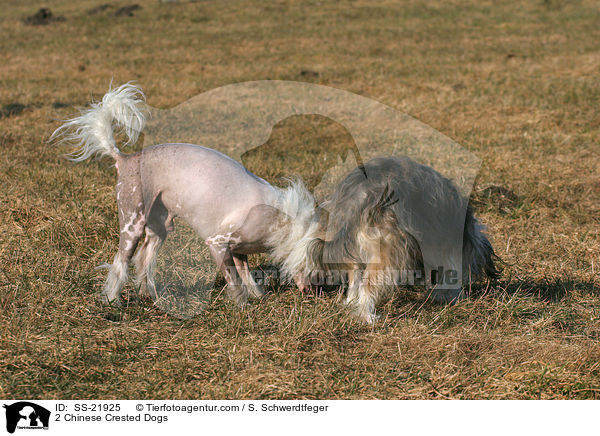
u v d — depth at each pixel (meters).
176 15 32.22
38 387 4.86
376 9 32.53
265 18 31.23
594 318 6.11
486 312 6.09
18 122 13.54
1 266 6.70
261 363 5.21
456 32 27.23
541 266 7.34
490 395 4.90
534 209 9.09
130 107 6.31
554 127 13.52
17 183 9.30
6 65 21.59
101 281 6.50
